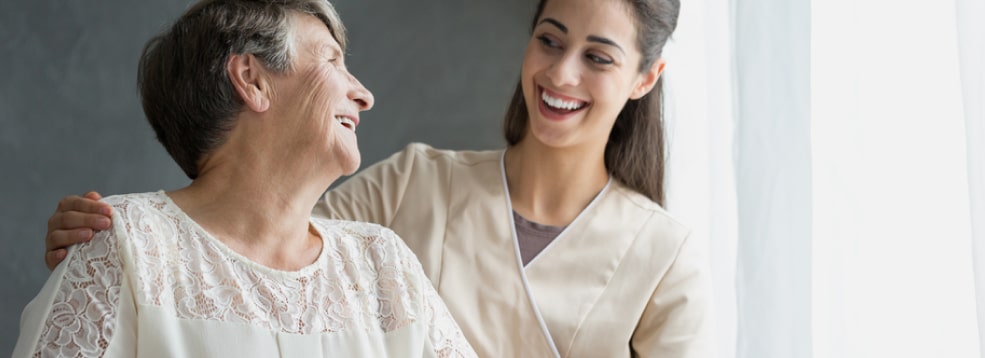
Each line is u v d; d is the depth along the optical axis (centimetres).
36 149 279
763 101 196
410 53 330
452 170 210
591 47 191
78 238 128
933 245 164
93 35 285
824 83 187
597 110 194
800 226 191
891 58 172
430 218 203
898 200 170
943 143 163
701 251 208
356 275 150
